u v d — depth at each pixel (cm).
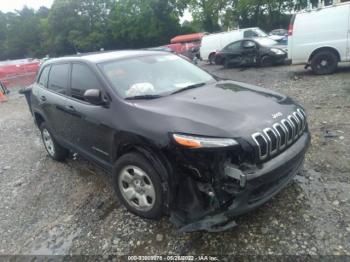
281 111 308
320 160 412
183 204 287
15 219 372
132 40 5194
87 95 340
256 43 1446
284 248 273
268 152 273
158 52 452
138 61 405
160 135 279
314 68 1005
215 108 298
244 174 258
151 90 354
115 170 333
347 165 392
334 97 701
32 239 332
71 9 5656
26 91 554
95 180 436
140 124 297
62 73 443
